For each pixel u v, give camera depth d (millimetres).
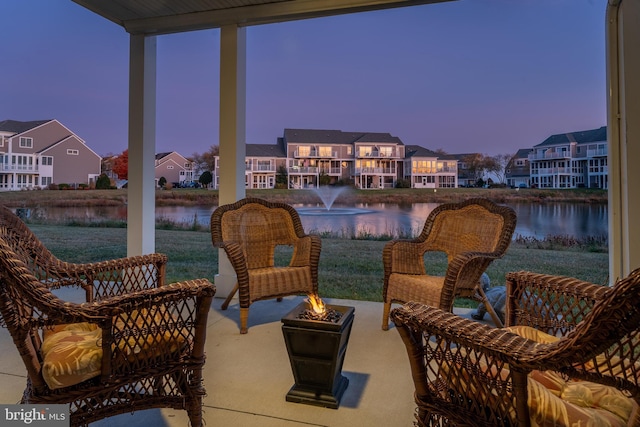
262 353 2348
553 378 1129
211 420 1604
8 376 1999
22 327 1144
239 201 3346
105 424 1572
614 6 2602
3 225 1578
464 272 2285
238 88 3502
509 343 933
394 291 2707
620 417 934
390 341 2555
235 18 3395
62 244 4898
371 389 1896
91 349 1244
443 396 1110
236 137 3484
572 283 1427
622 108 2543
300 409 1700
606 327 774
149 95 3766
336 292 3975
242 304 2691
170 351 1341
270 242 3354
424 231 2969
